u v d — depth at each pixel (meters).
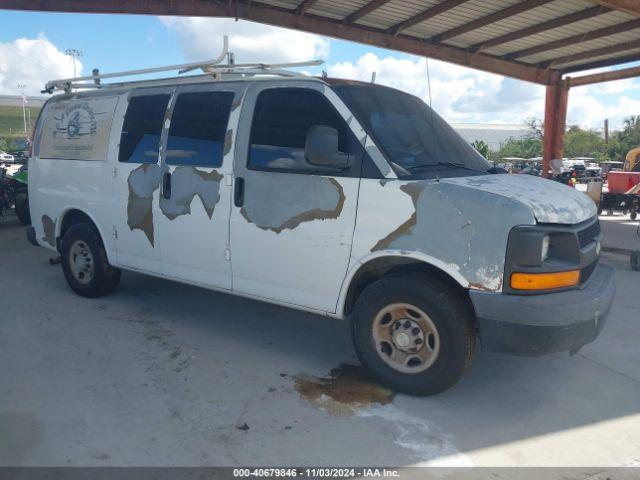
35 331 4.90
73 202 5.71
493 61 13.69
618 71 13.50
